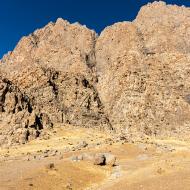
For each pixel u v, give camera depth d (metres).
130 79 145.62
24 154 78.38
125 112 137.88
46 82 142.00
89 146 77.94
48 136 108.00
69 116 134.88
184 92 144.50
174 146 83.19
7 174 39.94
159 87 143.75
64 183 37.12
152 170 36.88
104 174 43.06
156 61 155.12
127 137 101.69
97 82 163.75
